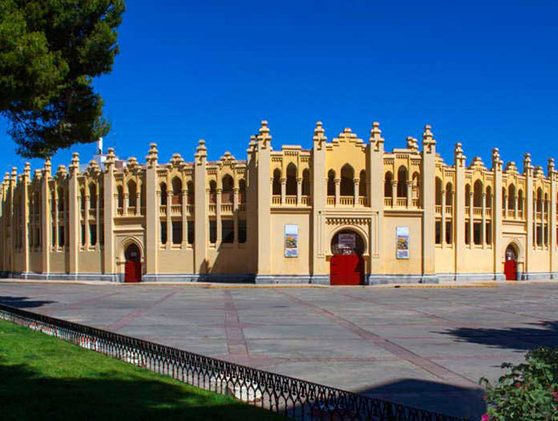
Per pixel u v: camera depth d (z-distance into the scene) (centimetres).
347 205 5884
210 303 3709
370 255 5831
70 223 6931
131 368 1448
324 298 4178
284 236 5803
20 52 2277
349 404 1038
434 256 6012
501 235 6794
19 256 7838
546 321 2767
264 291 4988
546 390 684
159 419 1002
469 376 1510
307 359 1730
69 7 2605
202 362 1283
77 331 1833
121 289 5344
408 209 5944
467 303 3800
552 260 7506
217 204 6194
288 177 5981
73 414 1020
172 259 6303
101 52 2742
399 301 3922
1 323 2348
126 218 6531
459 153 6425
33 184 7525
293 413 1048
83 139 2927
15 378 1300
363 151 5944
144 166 6519
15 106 2509
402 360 1723
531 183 7200
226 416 1031
